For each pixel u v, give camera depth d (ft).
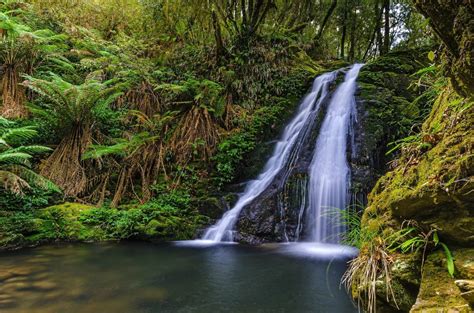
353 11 46.16
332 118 24.54
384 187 8.41
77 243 18.84
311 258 15.90
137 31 37.01
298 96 29.68
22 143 23.03
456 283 4.72
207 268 14.29
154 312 9.83
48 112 24.20
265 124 27.40
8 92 25.04
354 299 7.84
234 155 24.77
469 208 5.33
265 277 13.03
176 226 20.52
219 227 20.84
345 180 20.40
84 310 9.91
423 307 5.10
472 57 4.23
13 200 19.89
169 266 14.58
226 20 31.48
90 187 23.56
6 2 29.86
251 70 30.76
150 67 30.45
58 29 32.71
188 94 27.63
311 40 39.99
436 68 7.09
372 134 21.48
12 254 16.33
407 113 21.61
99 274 13.43
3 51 25.67
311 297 10.92
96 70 28.73
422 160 6.68
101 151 22.18
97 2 37.52
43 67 29.04
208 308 10.12
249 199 21.71
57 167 22.75
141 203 22.65
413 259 6.18
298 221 20.57
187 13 30.91
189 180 24.31
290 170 22.58
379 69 26.66
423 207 6.02
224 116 27.89
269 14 38.73
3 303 10.34
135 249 17.70
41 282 12.37
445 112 7.11
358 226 10.27
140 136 24.76
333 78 28.22
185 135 25.82
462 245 5.50
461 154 5.47
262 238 19.69
